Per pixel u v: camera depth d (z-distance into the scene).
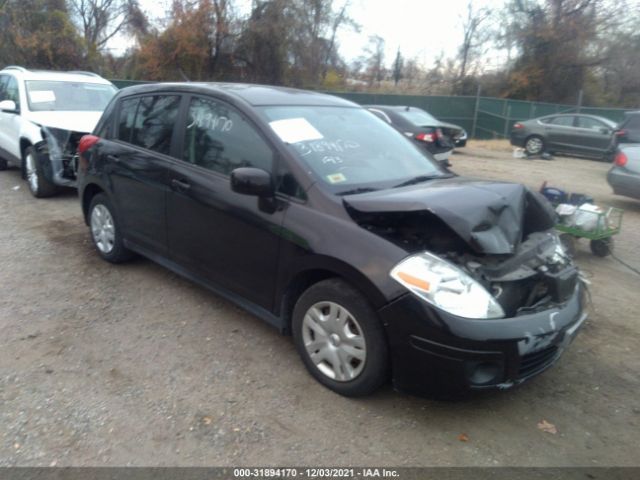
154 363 3.61
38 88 8.53
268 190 3.45
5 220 6.72
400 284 2.92
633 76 31.84
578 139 16.84
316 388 3.39
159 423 3.02
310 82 31.31
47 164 7.51
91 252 5.64
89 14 37.66
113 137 5.06
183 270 4.35
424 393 2.99
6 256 5.46
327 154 3.73
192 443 2.88
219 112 4.06
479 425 3.13
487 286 3.03
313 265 3.27
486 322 2.85
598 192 11.20
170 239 4.38
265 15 29.31
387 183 3.72
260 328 4.13
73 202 7.72
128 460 2.74
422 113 14.16
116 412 3.09
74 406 3.13
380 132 4.39
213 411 3.14
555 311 3.15
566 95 32.03
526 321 2.96
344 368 3.24
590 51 31.30
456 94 35.03
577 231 6.09
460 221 2.93
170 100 4.52
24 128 7.82
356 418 3.13
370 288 3.00
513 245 3.09
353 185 3.56
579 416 3.27
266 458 2.80
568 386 3.58
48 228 6.43
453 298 2.87
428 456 2.87
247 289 3.79
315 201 3.38
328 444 2.92
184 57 28.81
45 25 25.59
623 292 5.37
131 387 3.34
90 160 5.23
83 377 3.42
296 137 3.72
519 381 3.01
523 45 31.97
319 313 3.35
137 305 4.45
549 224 3.76
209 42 28.98
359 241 3.12
